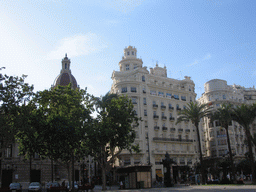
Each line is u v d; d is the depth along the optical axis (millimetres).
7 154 57438
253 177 43625
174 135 81688
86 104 45375
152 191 33219
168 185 46062
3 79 35562
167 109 82812
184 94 89938
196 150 86875
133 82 77625
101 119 45125
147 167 44969
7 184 55875
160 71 95562
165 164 47219
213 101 98688
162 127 79375
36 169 59812
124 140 44219
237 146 91375
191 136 86000
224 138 90750
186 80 92062
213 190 30094
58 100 43188
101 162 47906
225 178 44812
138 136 73375
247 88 123750
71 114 42406
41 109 40719
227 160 53219
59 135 37625
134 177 44594
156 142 76375
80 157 43938
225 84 103625
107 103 44938
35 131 37031
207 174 60062
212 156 92438
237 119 47594
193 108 49938
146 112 77625
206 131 97625
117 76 85875
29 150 39906
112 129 43125
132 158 70688
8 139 36625
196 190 31391
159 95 82812
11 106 35562
